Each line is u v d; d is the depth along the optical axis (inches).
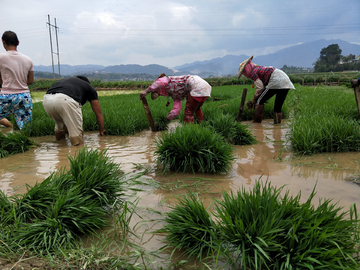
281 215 67.1
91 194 95.2
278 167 140.7
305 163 144.8
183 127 152.6
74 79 209.0
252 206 70.9
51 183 96.9
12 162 158.2
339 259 58.1
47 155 173.8
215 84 1509.6
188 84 213.0
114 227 84.7
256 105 279.1
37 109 348.5
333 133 167.5
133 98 541.6
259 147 185.6
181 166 141.0
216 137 143.5
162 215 91.8
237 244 67.5
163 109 326.0
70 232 76.9
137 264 64.9
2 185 120.0
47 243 72.6
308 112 253.3
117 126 245.1
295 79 1425.9
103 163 111.7
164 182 124.0
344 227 65.6
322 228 64.9
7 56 225.1
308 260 59.0
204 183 121.5
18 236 72.6
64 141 220.1
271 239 63.3
